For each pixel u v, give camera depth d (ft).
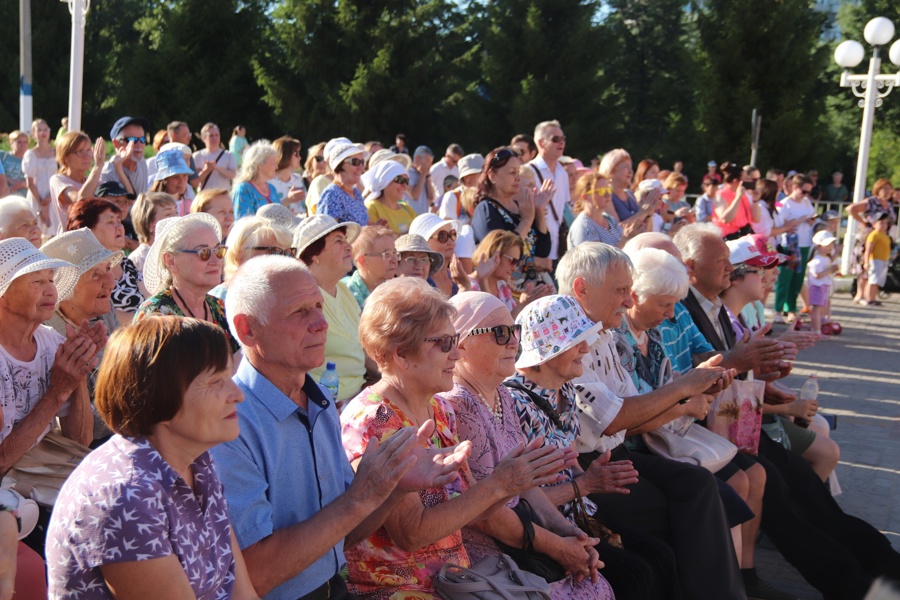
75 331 10.36
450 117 116.16
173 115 118.83
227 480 7.82
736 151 100.32
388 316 9.60
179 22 117.08
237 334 8.39
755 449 14.79
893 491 18.98
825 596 14.21
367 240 16.65
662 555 11.85
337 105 113.91
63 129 40.14
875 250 46.91
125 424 6.51
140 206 16.90
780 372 15.49
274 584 7.71
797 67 97.86
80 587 6.23
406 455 7.88
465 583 9.11
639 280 14.34
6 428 10.14
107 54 130.72
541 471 9.00
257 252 14.17
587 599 10.46
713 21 100.63
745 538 14.21
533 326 11.86
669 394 12.78
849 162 122.11
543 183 23.48
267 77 117.29
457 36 120.88
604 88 112.78
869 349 35.12
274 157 23.35
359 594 9.12
